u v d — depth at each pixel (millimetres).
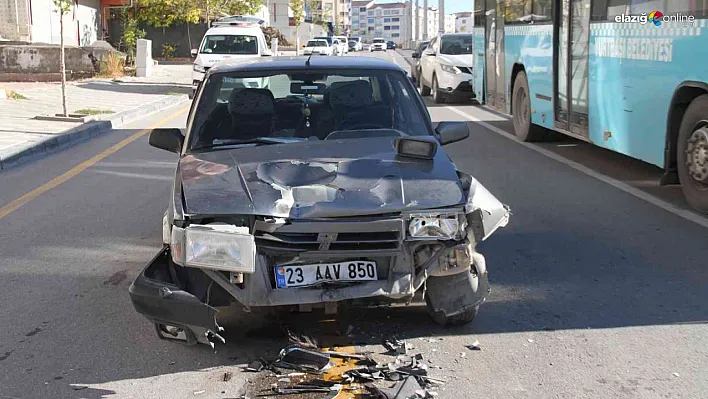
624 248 7047
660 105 8812
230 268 4375
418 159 5191
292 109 6012
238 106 5988
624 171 10938
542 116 13094
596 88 10688
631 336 5012
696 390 4250
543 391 4270
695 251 6914
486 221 4738
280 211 4520
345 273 4539
